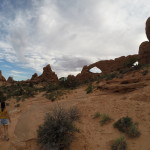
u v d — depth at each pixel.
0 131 7.80
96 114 9.25
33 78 79.69
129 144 6.25
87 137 7.04
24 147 6.23
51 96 22.36
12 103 24.42
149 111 8.62
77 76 54.31
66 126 6.44
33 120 7.82
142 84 13.77
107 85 16.72
